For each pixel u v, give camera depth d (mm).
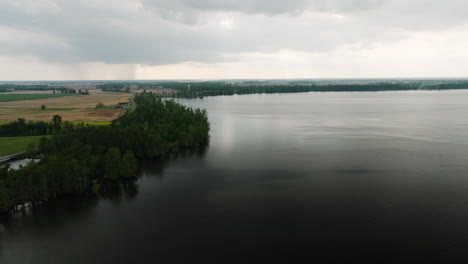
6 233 71125
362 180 96812
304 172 105000
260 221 73438
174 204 83250
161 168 111750
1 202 78812
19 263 60781
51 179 88375
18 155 124000
